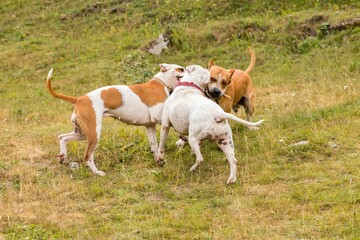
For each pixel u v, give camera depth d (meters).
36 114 15.85
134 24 24.36
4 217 8.98
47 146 12.30
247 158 10.84
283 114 13.10
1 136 13.08
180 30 21.56
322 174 9.88
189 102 10.27
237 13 23.11
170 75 11.34
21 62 22.55
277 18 21.25
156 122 11.17
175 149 11.79
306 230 8.09
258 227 8.30
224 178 10.24
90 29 24.83
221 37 21.09
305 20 20.34
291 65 18.36
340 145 10.92
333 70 16.95
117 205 9.48
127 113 11.00
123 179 10.52
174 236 8.23
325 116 12.48
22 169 10.90
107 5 26.47
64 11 26.92
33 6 28.00
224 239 8.02
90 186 10.23
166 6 25.02
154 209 9.24
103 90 10.92
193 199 9.56
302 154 10.78
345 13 20.16
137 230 8.45
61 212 9.28
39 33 25.41
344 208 8.59
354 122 11.83
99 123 10.76
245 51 20.00
